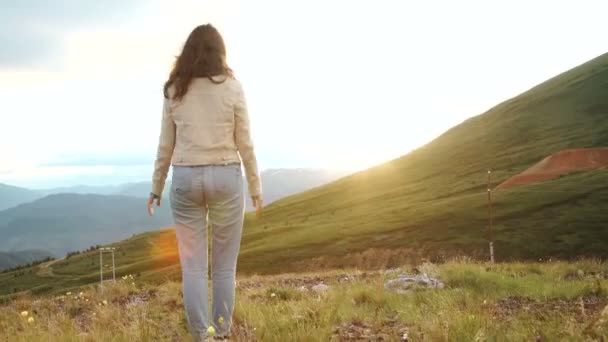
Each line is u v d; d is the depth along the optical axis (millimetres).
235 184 4504
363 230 73875
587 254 53312
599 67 127688
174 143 4652
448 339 4805
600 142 93000
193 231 4586
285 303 7727
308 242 75000
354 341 5273
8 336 5742
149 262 107875
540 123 112688
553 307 8242
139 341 5004
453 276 12281
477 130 126125
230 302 4688
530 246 56969
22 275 140750
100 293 11477
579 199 66062
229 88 4461
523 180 71438
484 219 66562
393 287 11680
